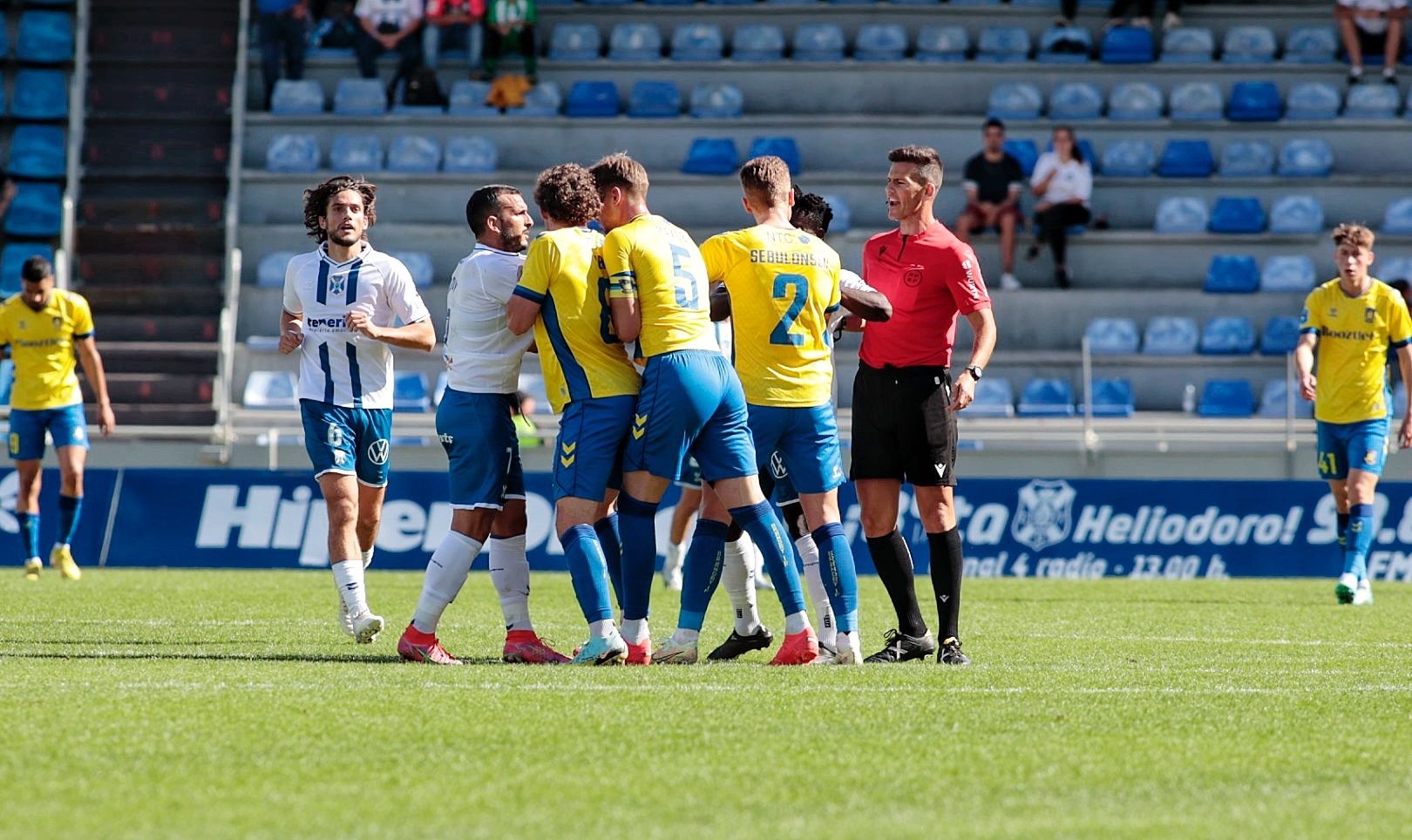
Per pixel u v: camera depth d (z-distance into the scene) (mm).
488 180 71250
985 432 57375
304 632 28375
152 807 13945
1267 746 17203
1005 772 15734
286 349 26188
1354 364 38688
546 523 48438
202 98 73188
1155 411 64562
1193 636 29547
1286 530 48250
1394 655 26188
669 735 17281
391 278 25922
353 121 72812
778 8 77625
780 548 23062
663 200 70625
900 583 24484
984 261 67875
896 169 23969
